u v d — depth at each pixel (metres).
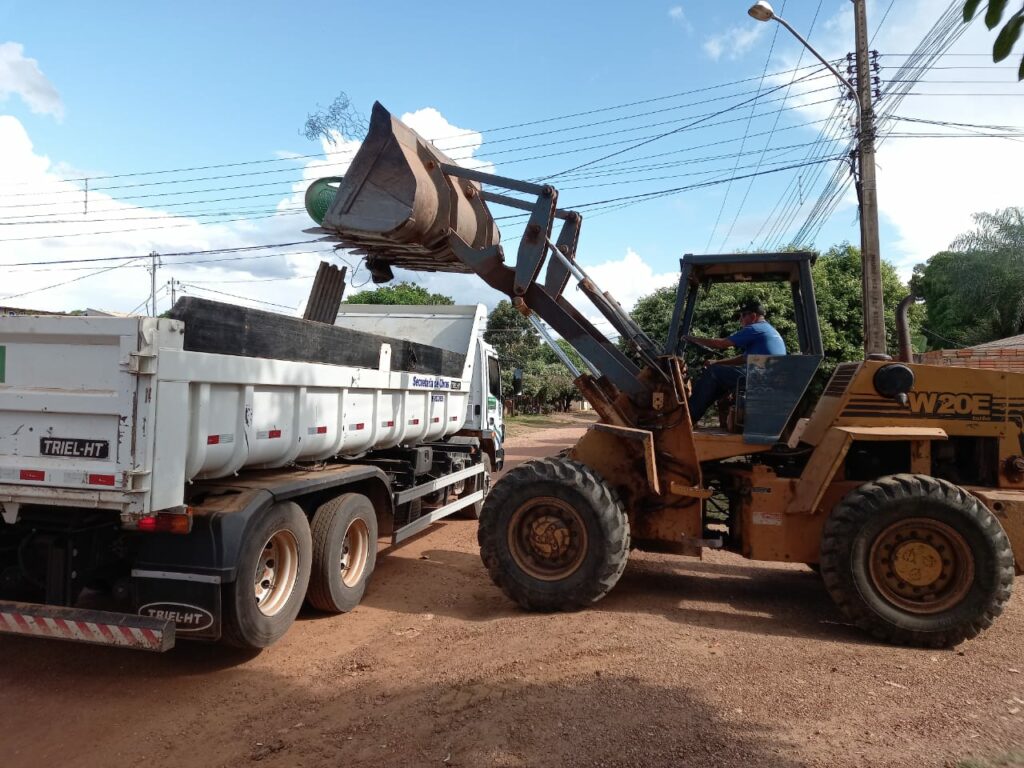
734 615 5.72
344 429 6.00
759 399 5.82
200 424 4.22
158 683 4.32
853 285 16.78
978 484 5.73
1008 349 13.53
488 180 6.03
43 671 4.48
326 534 5.48
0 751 3.52
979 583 4.95
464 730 3.66
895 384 5.55
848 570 5.14
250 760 3.42
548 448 23.53
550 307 6.15
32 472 3.88
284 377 5.02
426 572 7.12
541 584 5.64
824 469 5.49
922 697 4.06
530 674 4.36
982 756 3.35
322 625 5.45
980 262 23.19
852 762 3.32
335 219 5.72
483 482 9.83
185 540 4.22
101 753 3.50
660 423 5.97
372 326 9.73
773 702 3.97
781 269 6.19
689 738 3.55
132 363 3.71
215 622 4.16
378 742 3.58
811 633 5.32
